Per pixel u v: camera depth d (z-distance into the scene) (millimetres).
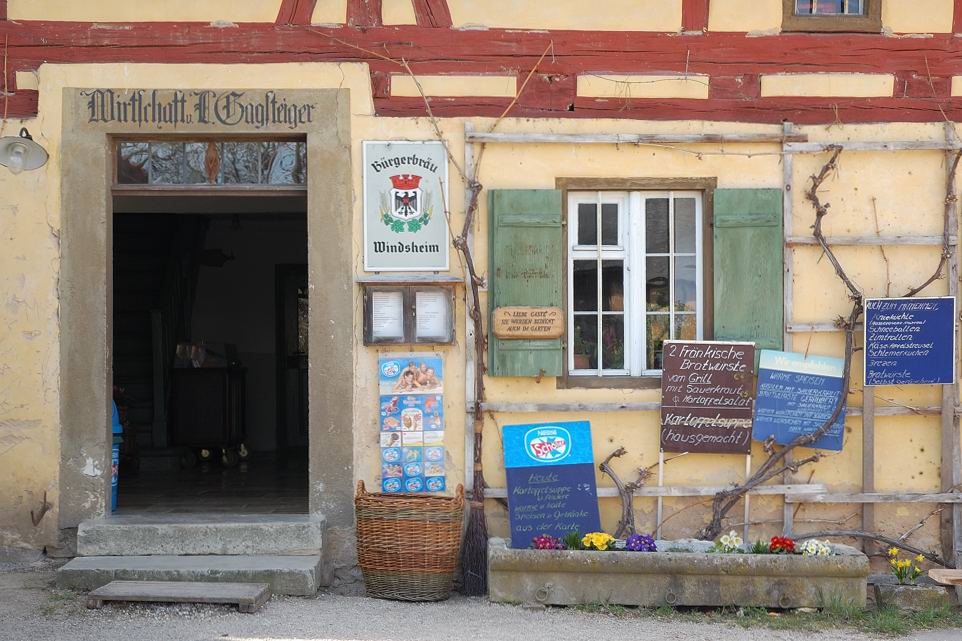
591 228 7406
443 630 5961
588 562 6523
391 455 7098
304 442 12453
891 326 7168
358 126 7156
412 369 7113
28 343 7051
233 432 10891
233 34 7145
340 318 7113
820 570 6484
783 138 7215
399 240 7137
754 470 7227
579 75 7262
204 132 7129
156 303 11047
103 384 7074
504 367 7086
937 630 6211
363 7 7195
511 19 7250
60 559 7039
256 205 9164
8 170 7066
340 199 7125
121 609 6180
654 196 7387
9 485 7035
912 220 7293
